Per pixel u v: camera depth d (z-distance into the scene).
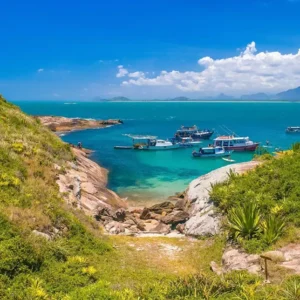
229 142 61.53
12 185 16.11
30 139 26.78
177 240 17.67
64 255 12.64
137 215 26.31
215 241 16.03
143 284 10.93
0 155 19.27
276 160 21.19
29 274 10.72
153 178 40.50
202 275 10.53
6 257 10.64
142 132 94.88
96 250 14.32
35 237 12.41
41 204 15.62
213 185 21.09
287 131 92.38
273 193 17.06
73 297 9.58
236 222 14.89
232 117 166.25
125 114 192.88
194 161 52.78
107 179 38.41
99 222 20.66
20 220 13.08
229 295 8.80
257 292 9.02
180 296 9.12
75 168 28.92
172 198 31.36
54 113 191.38
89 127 104.94
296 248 12.46
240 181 19.78
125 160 52.16
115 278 11.91
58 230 14.52
